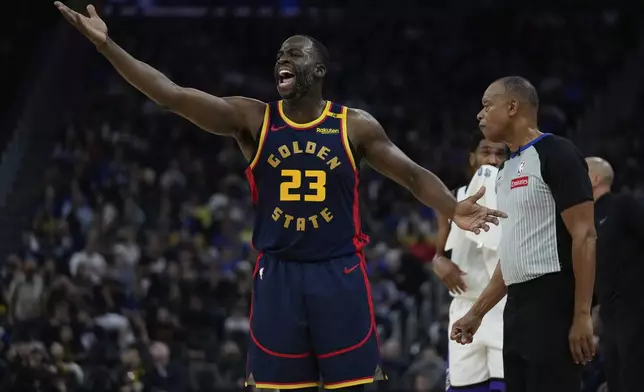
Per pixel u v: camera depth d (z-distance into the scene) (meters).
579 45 27.06
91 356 11.58
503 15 28.06
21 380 9.74
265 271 5.08
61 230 17.09
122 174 20.03
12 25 24.64
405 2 29.31
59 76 23.34
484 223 5.17
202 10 28.14
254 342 5.09
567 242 5.35
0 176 19.52
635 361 6.75
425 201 5.24
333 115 5.09
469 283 7.00
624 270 6.86
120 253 15.87
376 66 26.47
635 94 23.86
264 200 5.07
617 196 6.98
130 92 24.11
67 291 12.56
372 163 5.20
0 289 14.00
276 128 5.05
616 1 28.34
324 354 5.04
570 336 5.27
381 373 5.11
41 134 21.66
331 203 5.02
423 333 13.53
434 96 25.55
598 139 21.86
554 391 5.32
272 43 27.22
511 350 5.48
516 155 5.58
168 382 11.41
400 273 14.86
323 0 29.09
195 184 20.27
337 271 5.05
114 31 26.83
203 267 15.57
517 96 5.57
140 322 12.33
